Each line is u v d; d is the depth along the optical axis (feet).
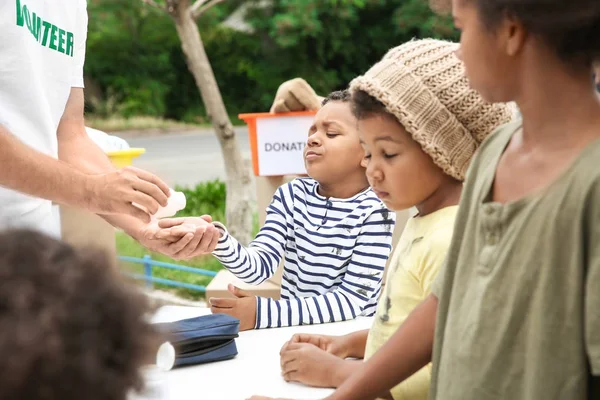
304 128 8.78
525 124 3.15
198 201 25.49
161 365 4.02
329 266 6.56
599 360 2.76
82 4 6.86
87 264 2.14
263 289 8.96
